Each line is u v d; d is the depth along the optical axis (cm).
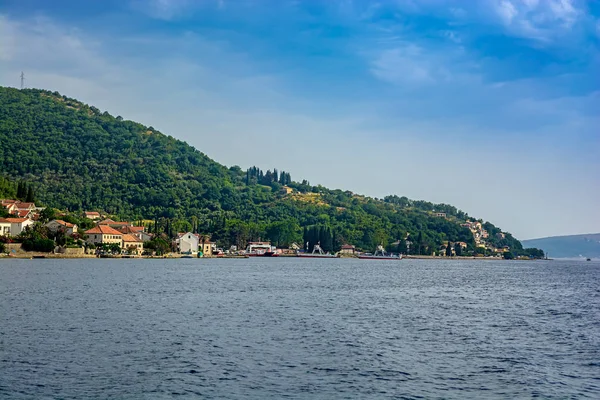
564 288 15375
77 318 7600
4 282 12531
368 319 8181
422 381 4919
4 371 4909
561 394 4641
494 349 6209
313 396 4475
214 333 6725
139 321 7475
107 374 4897
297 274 19862
